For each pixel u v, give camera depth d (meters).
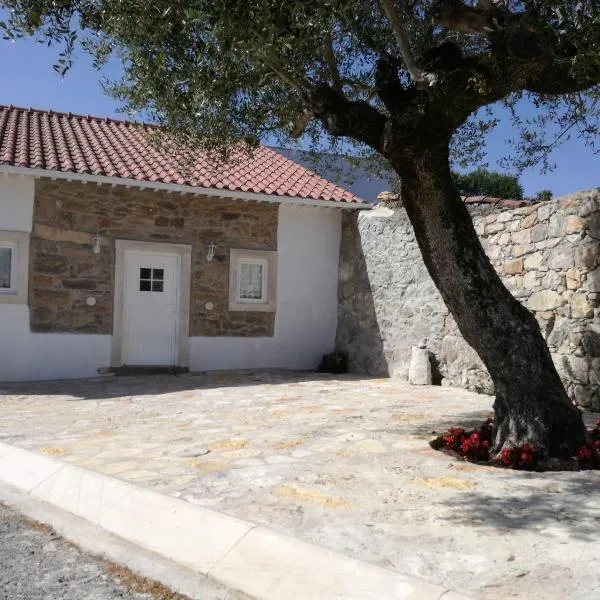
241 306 12.95
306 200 12.87
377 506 4.35
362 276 13.12
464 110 5.26
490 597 3.04
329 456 5.72
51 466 5.64
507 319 5.50
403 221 12.07
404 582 3.18
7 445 6.43
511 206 9.77
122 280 11.95
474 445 5.56
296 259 13.48
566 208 8.69
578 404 8.47
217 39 4.90
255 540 3.82
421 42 6.48
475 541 3.71
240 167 13.75
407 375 11.73
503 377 5.57
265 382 11.35
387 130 5.34
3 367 10.98
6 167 10.43
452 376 10.74
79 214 11.59
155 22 5.24
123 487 4.86
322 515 4.19
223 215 12.83
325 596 3.26
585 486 4.73
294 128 6.66
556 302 8.80
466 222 5.58
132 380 11.41
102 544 4.25
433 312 11.24
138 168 12.07
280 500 4.50
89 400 9.37
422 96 5.23
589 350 8.31
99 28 5.74
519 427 5.52
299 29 4.50
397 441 6.32
